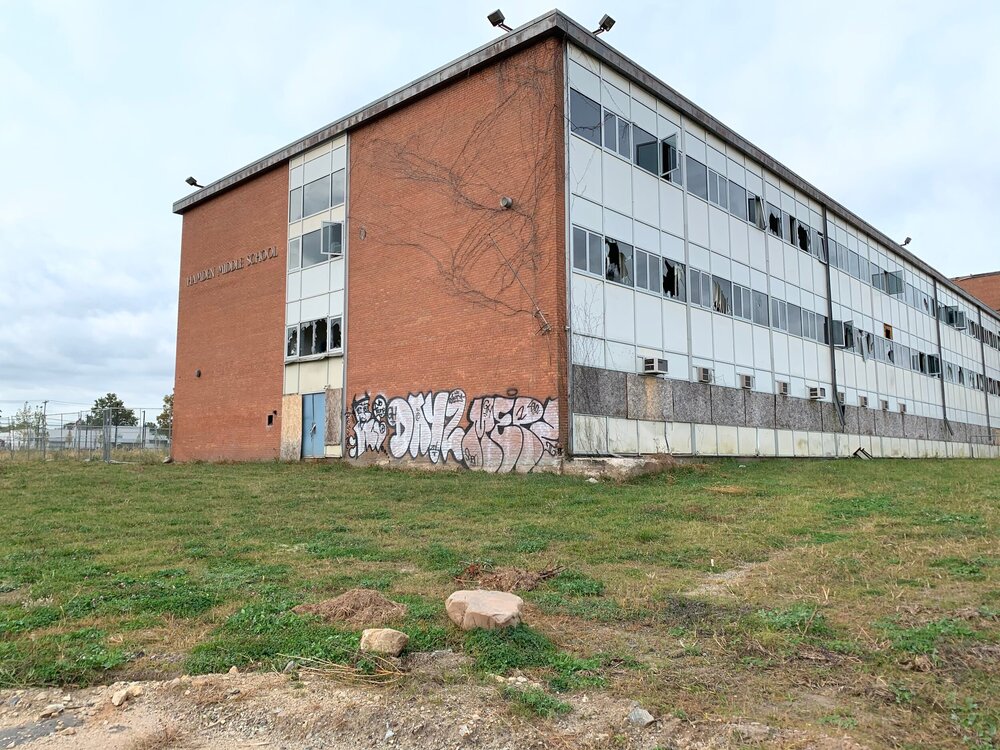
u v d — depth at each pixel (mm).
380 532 10180
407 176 21859
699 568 8023
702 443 22125
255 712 4281
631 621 5957
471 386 19328
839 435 30594
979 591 6516
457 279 20047
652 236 21203
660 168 21906
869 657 4992
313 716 4215
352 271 23406
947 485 15453
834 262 32531
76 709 4375
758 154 26703
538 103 18562
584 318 18344
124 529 10367
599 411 18422
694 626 5785
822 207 31891
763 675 4754
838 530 10086
